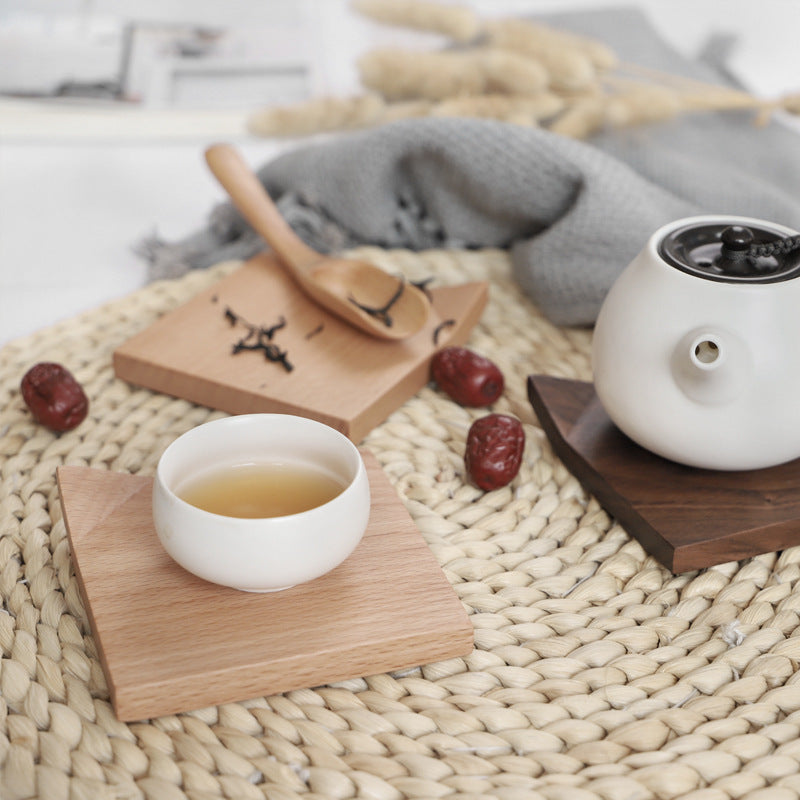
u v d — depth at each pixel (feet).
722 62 4.00
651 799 1.69
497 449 2.04
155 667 1.74
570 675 1.82
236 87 3.77
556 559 1.97
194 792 1.69
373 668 1.80
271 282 2.41
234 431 1.86
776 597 1.91
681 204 2.59
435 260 2.59
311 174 2.71
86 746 1.72
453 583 1.93
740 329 1.88
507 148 2.55
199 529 1.74
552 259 2.44
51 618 1.86
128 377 2.24
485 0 4.45
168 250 2.77
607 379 1.99
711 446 1.94
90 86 3.74
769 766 1.71
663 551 1.93
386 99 3.39
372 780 1.70
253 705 1.78
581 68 3.10
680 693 1.80
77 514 1.91
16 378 2.25
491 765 1.72
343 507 1.76
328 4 4.29
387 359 2.24
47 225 3.14
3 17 4.04
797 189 2.93
